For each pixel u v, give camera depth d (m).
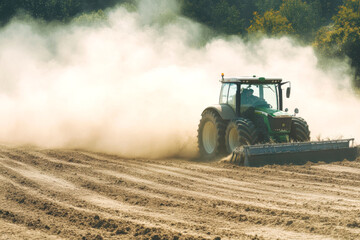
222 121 24.59
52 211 13.08
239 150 21.92
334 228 11.50
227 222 12.23
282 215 12.81
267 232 11.34
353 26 78.06
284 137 23.70
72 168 20.44
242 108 24.41
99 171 19.86
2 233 11.01
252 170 20.44
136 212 13.17
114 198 14.99
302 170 20.25
